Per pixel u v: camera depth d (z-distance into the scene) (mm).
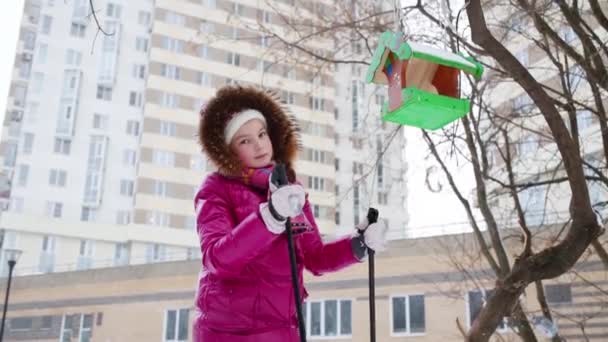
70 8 28312
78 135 27000
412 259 12711
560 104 3812
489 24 4562
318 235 2062
